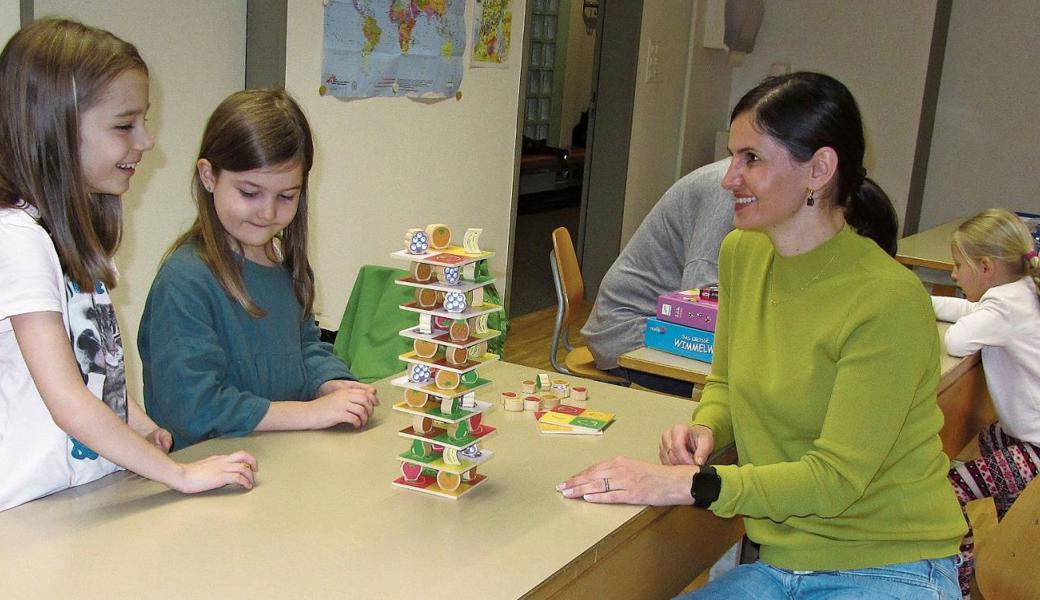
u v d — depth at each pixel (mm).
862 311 1408
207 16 3072
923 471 1470
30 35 1239
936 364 1477
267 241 1597
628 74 5586
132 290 3004
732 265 1692
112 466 1352
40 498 1252
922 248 4113
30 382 1283
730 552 2148
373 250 3805
